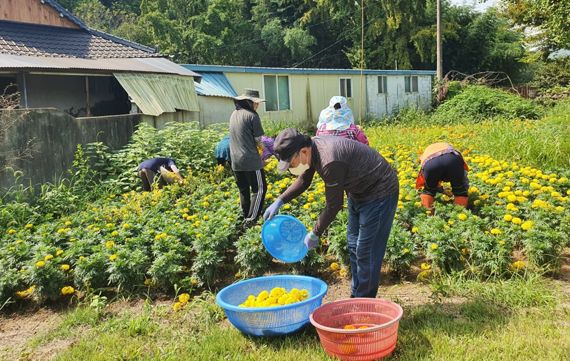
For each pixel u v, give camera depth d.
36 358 4.43
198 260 5.60
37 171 9.06
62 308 5.58
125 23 34.38
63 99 15.91
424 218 6.24
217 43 33.91
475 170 8.48
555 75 29.88
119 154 10.27
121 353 4.30
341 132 6.23
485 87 26.75
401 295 5.07
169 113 14.66
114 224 7.07
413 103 29.20
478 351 3.86
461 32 36.44
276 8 40.06
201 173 9.75
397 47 35.09
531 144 9.61
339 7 36.88
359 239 4.38
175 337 4.58
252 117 7.14
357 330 3.70
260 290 4.95
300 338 4.33
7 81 14.87
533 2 22.33
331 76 24.83
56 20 17.67
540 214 5.92
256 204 7.23
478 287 4.93
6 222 7.76
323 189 7.43
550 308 4.51
